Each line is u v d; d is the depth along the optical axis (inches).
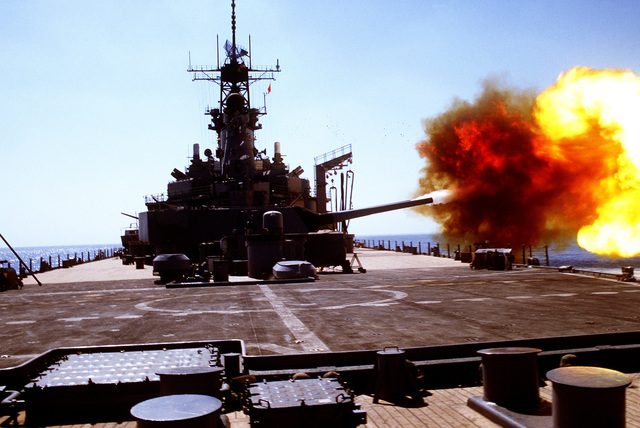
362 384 327.9
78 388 275.3
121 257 2183.8
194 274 1077.1
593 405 216.2
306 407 236.4
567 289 731.4
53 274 1358.3
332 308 603.2
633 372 351.9
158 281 1019.3
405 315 532.7
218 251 1391.5
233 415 280.4
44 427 269.1
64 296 820.6
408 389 306.8
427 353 355.9
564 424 222.5
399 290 772.0
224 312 596.1
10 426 271.4
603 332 410.0
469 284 828.0
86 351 364.2
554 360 354.6
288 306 632.4
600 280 849.5
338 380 280.4
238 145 1638.8
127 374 290.0
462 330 438.9
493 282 850.8
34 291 916.6
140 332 478.3
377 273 1114.1
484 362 282.8
